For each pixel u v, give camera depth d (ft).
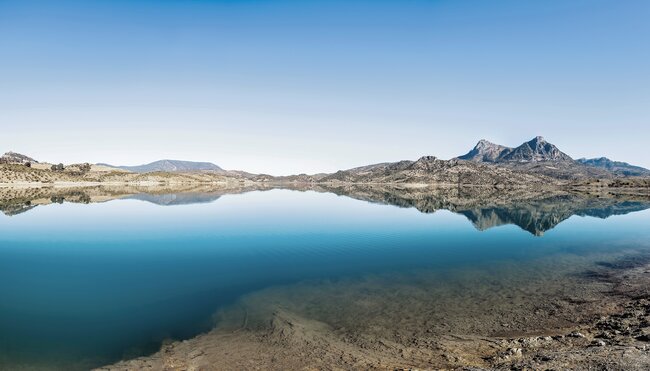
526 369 47.29
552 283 99.71
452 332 68.33
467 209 322.96
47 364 56.39
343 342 63.93
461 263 121.60
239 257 129.59
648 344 53.67
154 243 154.40
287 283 99.14
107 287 95.35
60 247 146.10
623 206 364.99
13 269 112.98
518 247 149.38
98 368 55.11
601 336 62.08
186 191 599.98
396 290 93.35
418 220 236.63
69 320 73.61
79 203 339.98
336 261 123.95
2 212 266.77
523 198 504.84
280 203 366.22
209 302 84.02
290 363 56.29
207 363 56.44
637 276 105.60
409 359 57.11
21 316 75.82
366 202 392.88
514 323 72.69
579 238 171.83
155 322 72.64
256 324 71.67
